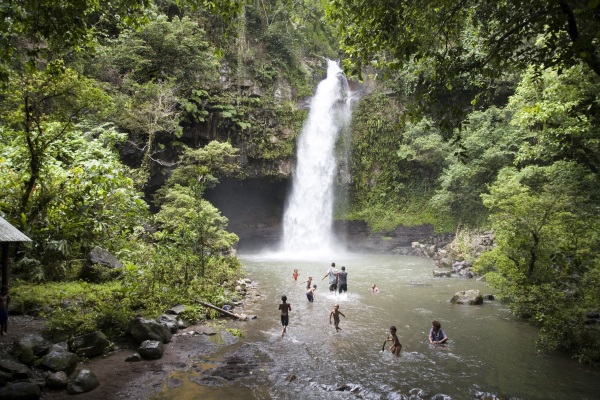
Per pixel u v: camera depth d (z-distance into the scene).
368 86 34.09
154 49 24.16
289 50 31.88
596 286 10.01
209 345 9.79
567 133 13.27
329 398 7.11
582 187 14.02
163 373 8.00
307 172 31.56
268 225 33.19
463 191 26.47
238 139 28.94
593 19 5.41
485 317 12.64
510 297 12.79
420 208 31.05
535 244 11.85
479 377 8.07
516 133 22.75
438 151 27.98
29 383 6.63
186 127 26.84
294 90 32.09
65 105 13.56
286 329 11.27
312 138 31.80
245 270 21.69
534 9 6.92
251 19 30.75
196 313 11.85
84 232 14.26
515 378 8.02
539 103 13.59
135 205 16.02
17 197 13.18
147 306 11.38
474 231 25.78
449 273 20.17
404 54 7.67
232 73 29.19
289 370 8.36
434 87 7.46
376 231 31.12
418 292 16.39
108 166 14.63
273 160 30.20
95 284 12.63
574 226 11.62
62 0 7.22
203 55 25.16
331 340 10.36
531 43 18.84
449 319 12.41
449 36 8.20
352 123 33.38
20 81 12.42
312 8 34.25
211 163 24.17
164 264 13.95
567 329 9.38
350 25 8.52
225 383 7.62
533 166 17.44
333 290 16.16
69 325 9.34
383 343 10.14
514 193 14.62
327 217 32.50
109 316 9.91
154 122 21.95
